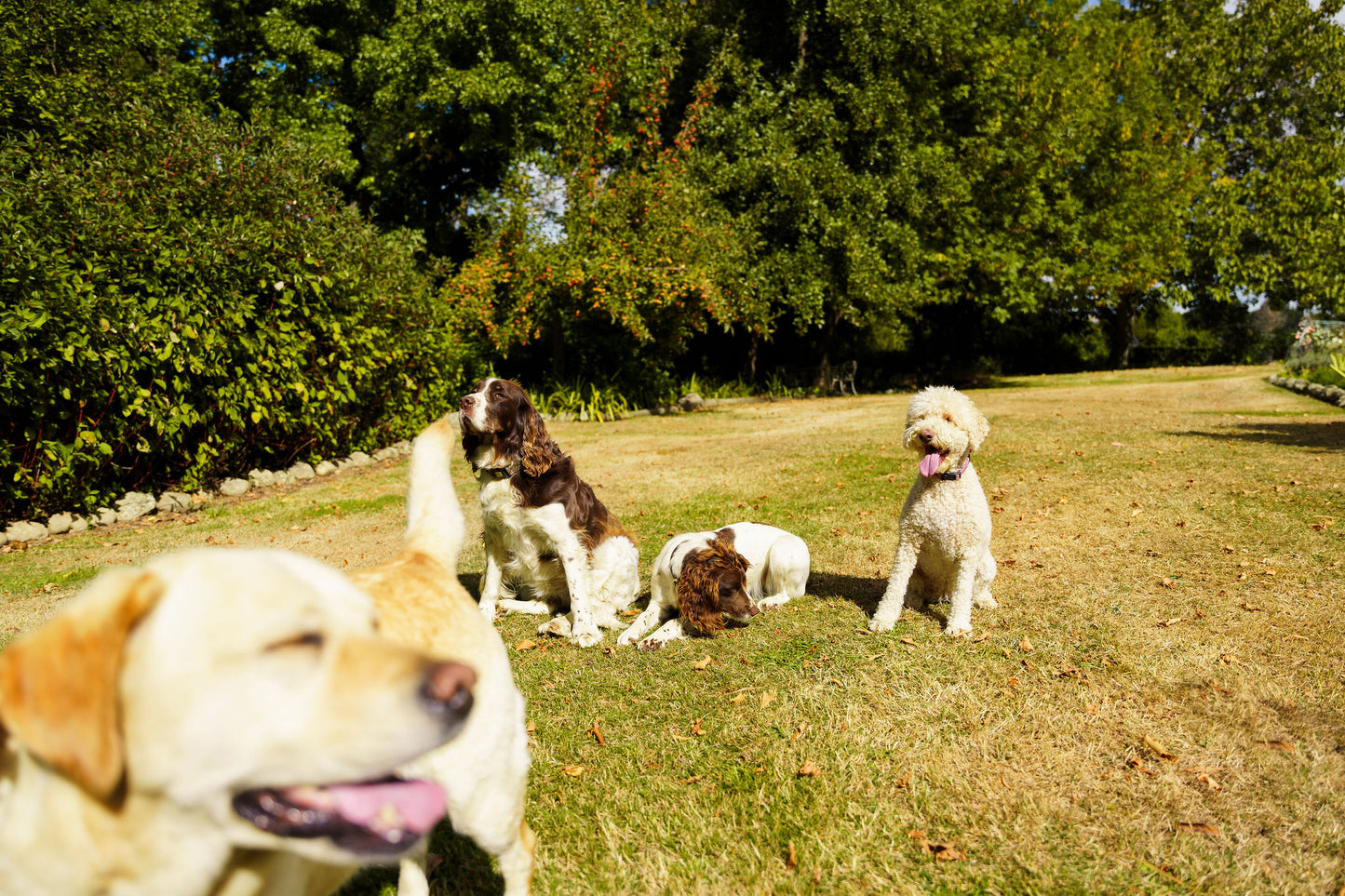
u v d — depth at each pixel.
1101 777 2.96
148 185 7.97
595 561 5.14
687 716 3.58
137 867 1.33
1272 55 30.55
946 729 3.34
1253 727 3.24
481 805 1.97
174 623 1.30
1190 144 30.89
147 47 15.62
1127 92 25.61
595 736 3.42
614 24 17.78
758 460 9.98
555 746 3.33
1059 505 6.86
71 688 1.23
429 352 12.04
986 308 27.08
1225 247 28.36
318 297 9.24
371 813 1.40
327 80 19.12
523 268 15.32
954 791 2.89
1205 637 4.09
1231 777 2.92
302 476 9.45
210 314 7.82
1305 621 4.21
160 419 7.30
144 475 7.93
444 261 16.09
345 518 7.37
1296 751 3.05
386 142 19.88
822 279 19.45
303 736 1.31
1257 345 32.84
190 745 1.27
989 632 4.36
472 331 15.84
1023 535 6.13
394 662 1.36
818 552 6.13
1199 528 5.98
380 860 1.40
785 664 4.10
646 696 3.81
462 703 1.38
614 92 17.56
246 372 8.30
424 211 21.78
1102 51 25.25
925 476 4.35
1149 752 3.11
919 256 20.28
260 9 18.77
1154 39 30.28
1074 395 16.95
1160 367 31.22
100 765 1.23
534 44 19.16
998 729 3.30
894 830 2.69
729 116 19.58
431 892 2.44
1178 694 3.54
